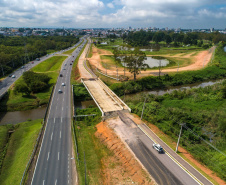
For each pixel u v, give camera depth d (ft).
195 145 146.51
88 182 114.32
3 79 331.36
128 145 145.18
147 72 393.09
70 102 237.45
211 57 548.31
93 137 167.12
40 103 248.93
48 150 143.43
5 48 488.02
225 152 136.77
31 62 486.38
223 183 109.60
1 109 231.50
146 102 231.09
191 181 110.63
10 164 140.87
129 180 114.32
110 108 210.79
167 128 168.35
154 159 129.39
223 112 193.26
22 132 182.09
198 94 258.98
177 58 564.71
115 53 404.77
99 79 328.29
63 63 481.05
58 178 116.78
